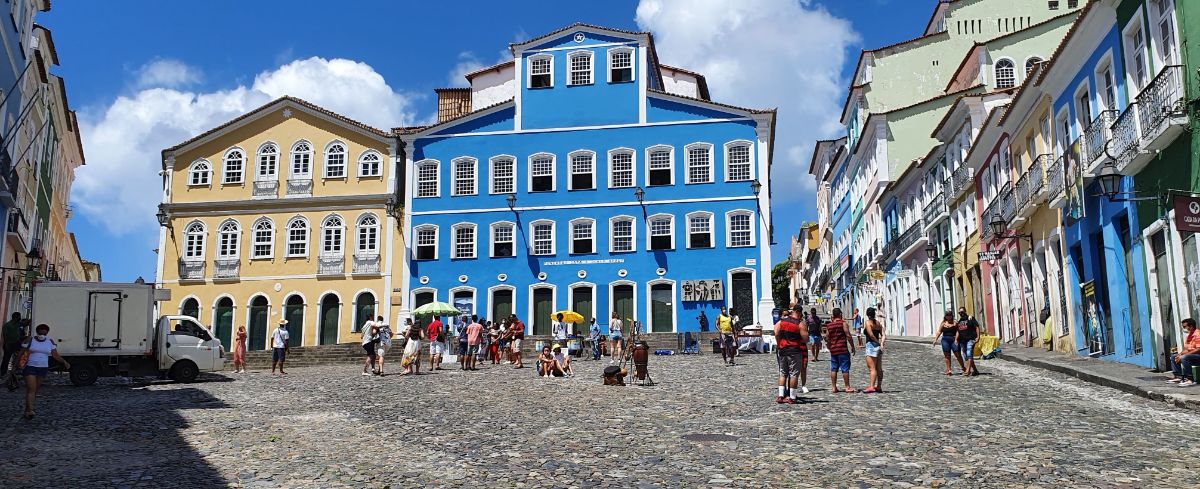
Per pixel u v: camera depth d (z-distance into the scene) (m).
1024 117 23.22
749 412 12.45
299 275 39.34
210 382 21.33
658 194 38.38
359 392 17.02
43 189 32.41
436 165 39.94
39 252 27.61
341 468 8.55
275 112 40.91
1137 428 10.28
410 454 9.34
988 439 9.59
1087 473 7.73
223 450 9.77
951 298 33.19
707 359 25.44
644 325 37.34
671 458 8.80
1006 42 35.75
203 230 40.19
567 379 19.58
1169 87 14.84
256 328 39.28
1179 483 7.32
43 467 8.73
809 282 83.50
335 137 40.44
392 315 38.62
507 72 45.19
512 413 12.95
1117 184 15.53
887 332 43.06
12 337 18.70
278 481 7.95
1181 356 13.86
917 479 7.60
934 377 17.48
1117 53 17.22
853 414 11.99
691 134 38.69
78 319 20.55
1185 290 15.28
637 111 39.28
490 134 39.84
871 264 44.50
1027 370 18.52
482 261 38.78
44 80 27.59
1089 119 19.08
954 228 31.80
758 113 38.19
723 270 37.31
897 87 41.66
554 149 39.41
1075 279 20.80
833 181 58.97
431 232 39.41
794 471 8.04
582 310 38.12
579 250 38.50
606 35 40.09
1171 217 15.45
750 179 37.94
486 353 27.61
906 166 39.12
